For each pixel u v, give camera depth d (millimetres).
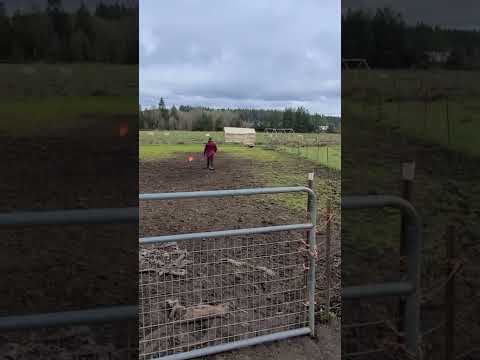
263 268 4570
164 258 4902
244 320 3631
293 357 3143
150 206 8266
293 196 9219
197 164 14586
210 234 2824
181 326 3543
